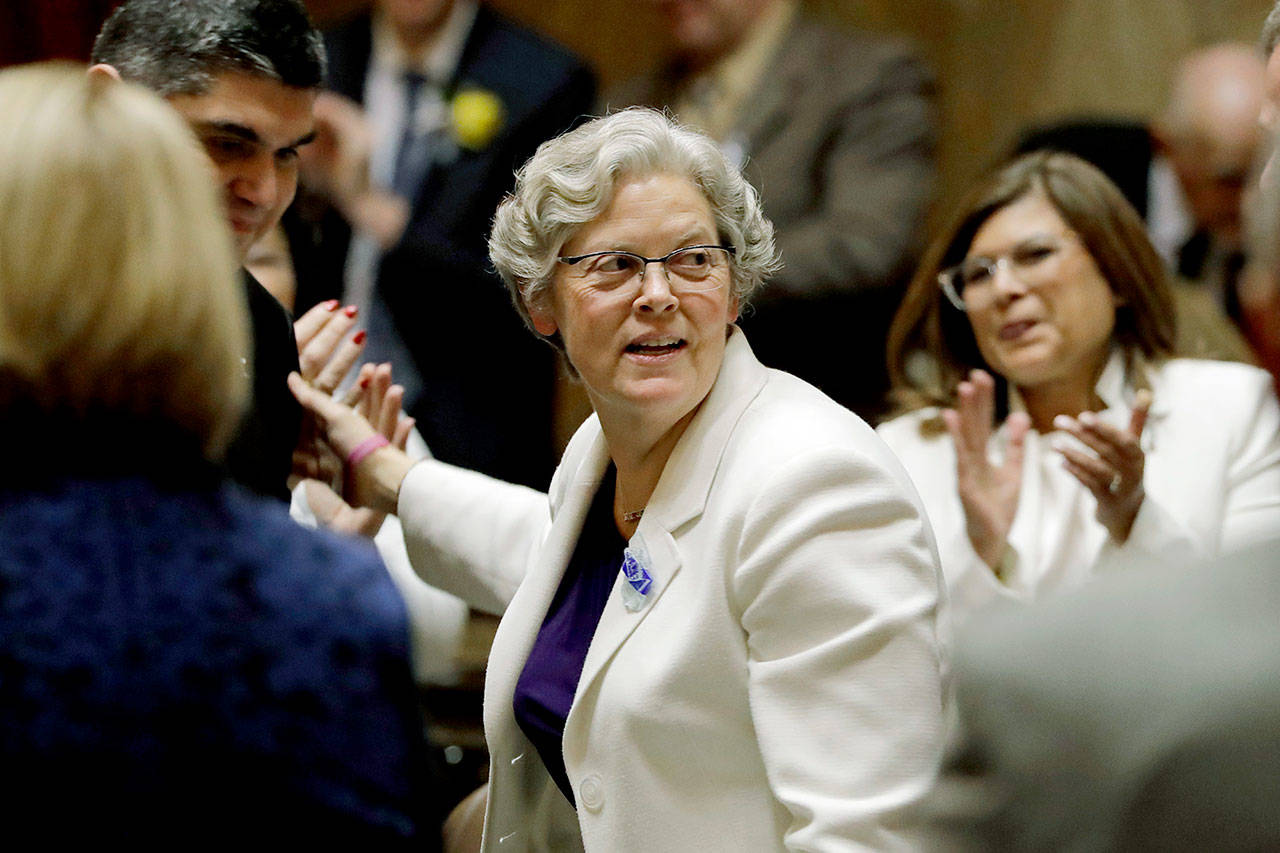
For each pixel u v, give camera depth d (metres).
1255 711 3.56
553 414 16.34
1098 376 11.47
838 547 7.16
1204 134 16.14
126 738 5.05
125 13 9.09
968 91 22.88
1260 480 10.84
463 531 10.13
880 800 6.81
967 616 10.42
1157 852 3.58
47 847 4.99
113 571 5.20
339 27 16.77
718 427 7.86
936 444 11.62
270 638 5.26
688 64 17.34
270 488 9.89
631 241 7.82
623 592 7.77
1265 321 4.50
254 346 9.88
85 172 5.24
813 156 16.72
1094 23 22.36
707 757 7.48
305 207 13.59
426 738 5.56
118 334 5.18
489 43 16.38
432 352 15.62
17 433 5.29
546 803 8.77
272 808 5.16
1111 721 3.67
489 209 15.95
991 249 11.28
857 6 23.03
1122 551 10.07
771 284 16.17
